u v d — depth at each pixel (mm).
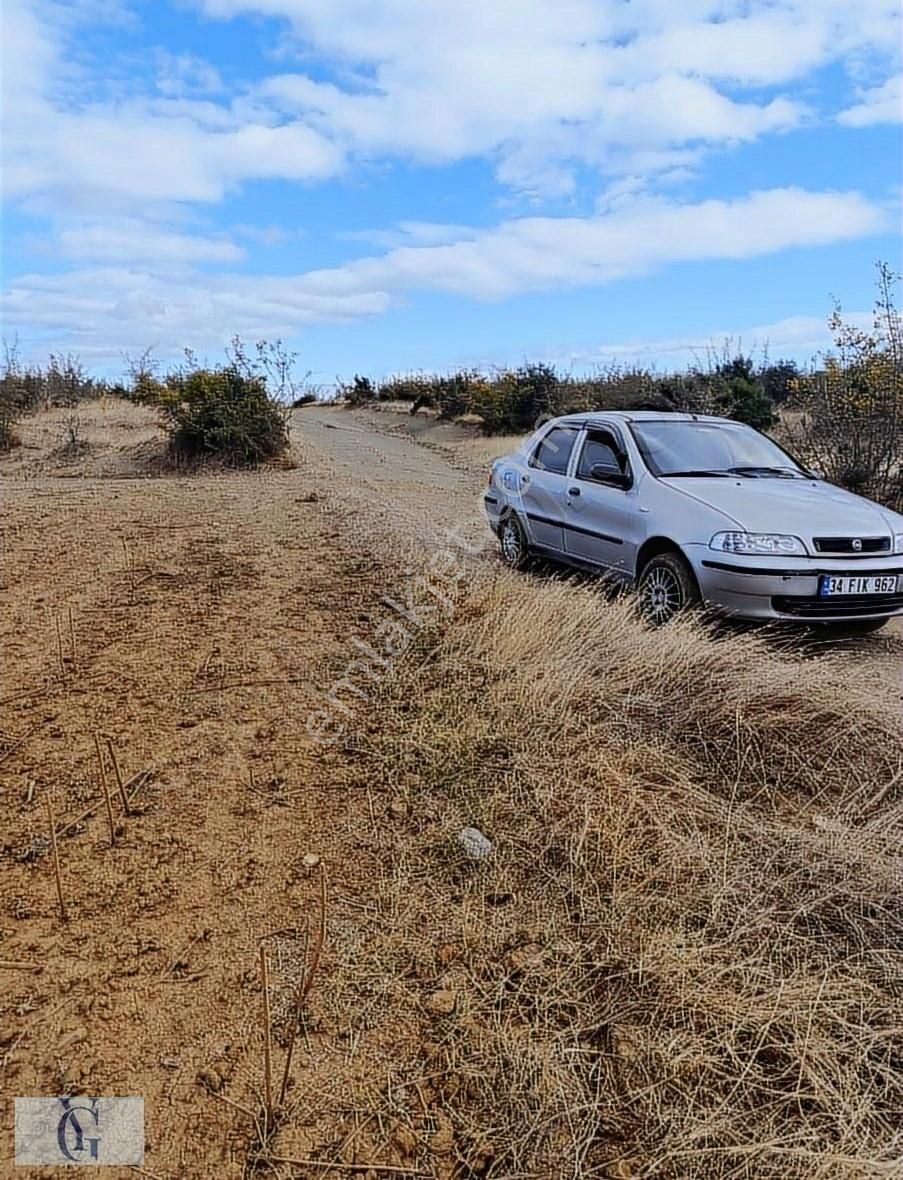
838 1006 2496
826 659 5172
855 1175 2010
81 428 21828
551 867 3139
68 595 6371
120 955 2693
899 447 10953
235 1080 2287
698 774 3768
